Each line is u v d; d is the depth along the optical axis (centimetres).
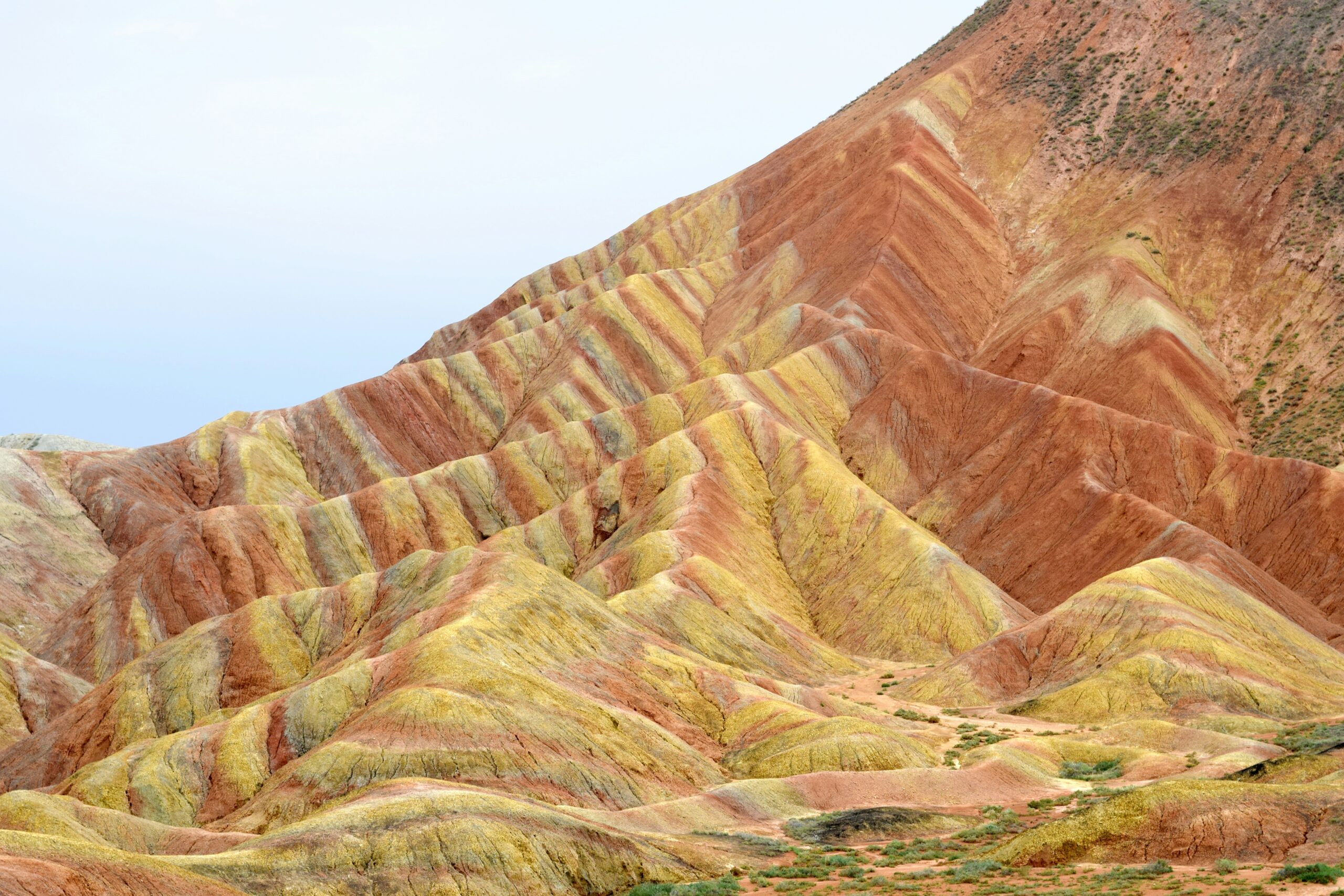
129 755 6925
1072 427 13362
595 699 6900
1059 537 12081
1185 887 3788
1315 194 17112
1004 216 19500
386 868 4275
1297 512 11825
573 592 8294
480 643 6844
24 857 3353
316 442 16712
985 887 4247
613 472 13512
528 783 5656
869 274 17150
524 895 4331
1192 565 10006
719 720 7481
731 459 13238
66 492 14912
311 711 6769
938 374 14975
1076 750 7400
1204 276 16875
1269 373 15250
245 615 9356
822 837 5603
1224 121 19025
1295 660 9106
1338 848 4119
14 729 10119
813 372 15438
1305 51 19212
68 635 11900
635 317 18400
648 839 5022
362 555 13512
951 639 10556
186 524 12781
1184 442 13062
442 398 17850
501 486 14950
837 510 12362
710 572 10406
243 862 4062
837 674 9925
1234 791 4619
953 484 13662
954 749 7506
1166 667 8488
